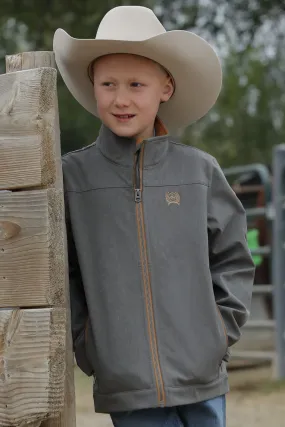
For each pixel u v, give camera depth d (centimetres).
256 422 747
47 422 373
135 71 405
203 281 401
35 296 355
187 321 395
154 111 413
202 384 396
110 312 392
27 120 360
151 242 398
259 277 1157
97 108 426
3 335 354
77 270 414
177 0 1421
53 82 363
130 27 425
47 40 1327
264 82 1652
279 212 969
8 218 357
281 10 1423
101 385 394
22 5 1290
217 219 416
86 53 409
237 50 1498
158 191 405
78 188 409
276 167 967
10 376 352
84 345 398
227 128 1994
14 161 360
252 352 1045
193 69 427
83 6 1273
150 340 390
